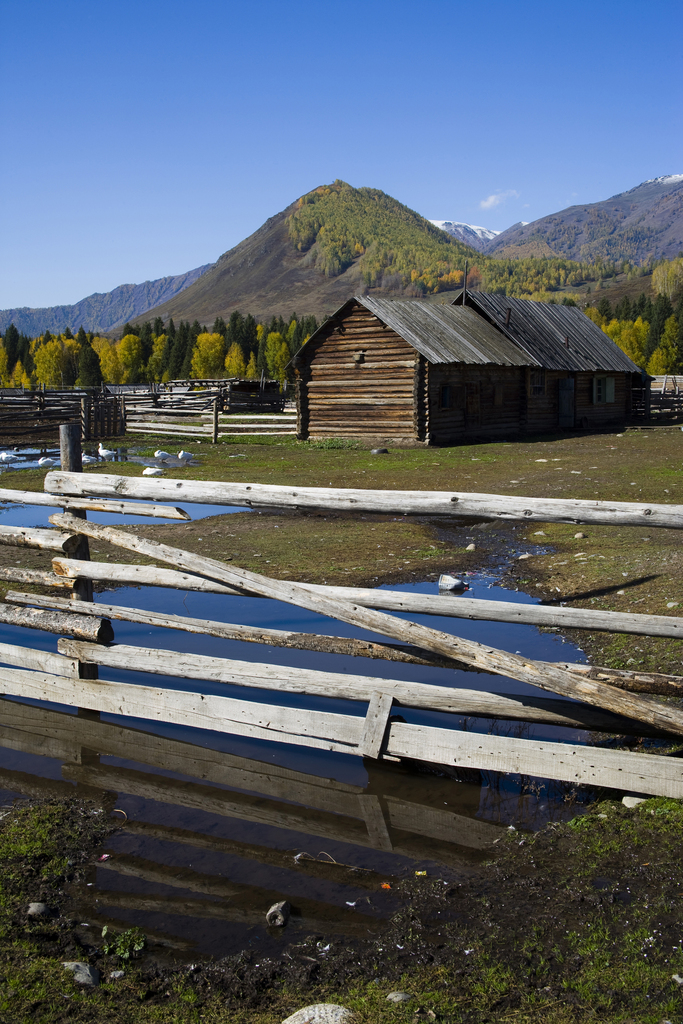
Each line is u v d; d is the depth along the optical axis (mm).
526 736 4602
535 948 2773
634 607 6496
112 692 4969
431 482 15852
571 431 32219
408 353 25938
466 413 27609
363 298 26672
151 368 145000
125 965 2760
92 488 4930
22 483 15094
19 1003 2539
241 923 3016
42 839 3650
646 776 3746
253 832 3744
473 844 3596
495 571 8508
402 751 4215
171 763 4520
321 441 26562
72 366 150250
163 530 11195
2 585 7996
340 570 8586
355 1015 2436
